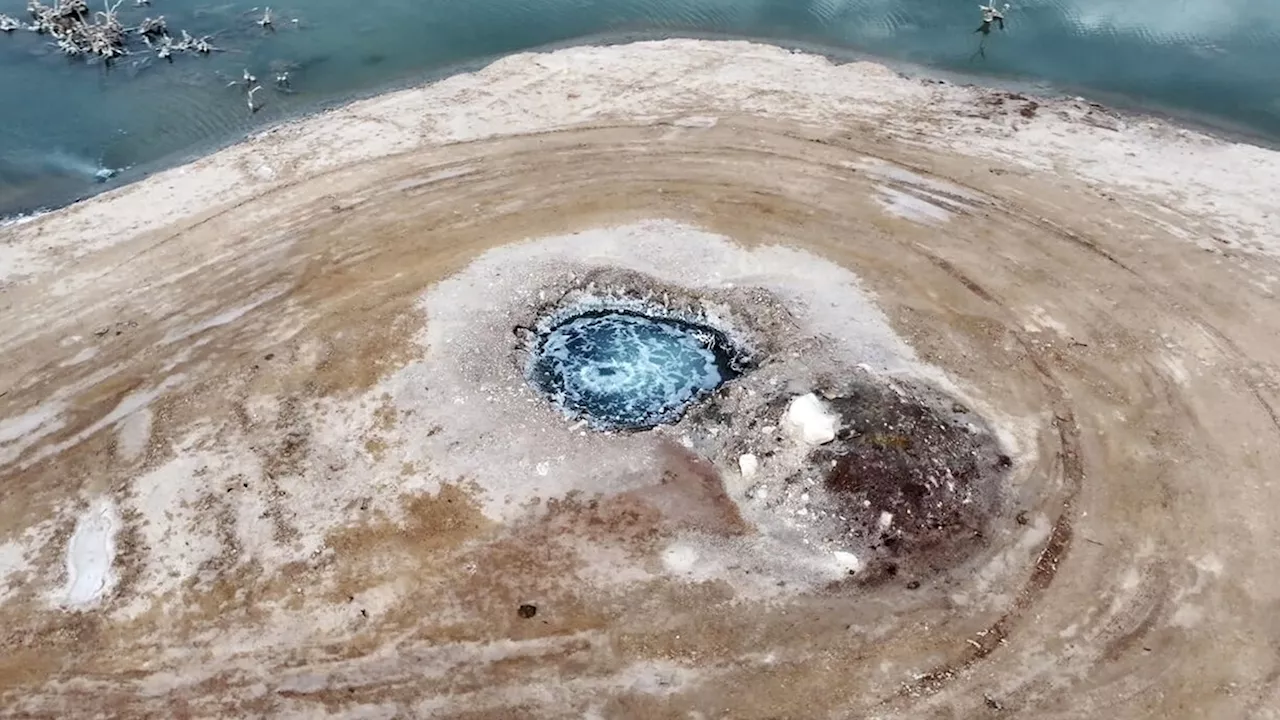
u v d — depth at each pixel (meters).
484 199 18.95
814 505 12.84
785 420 13.69
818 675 11.09
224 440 14.05
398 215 18.52
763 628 11.59
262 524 12.84
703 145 20.55
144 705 10.88
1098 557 12.37
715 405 14.52
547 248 17.61
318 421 14.31
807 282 16.86
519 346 15.75
